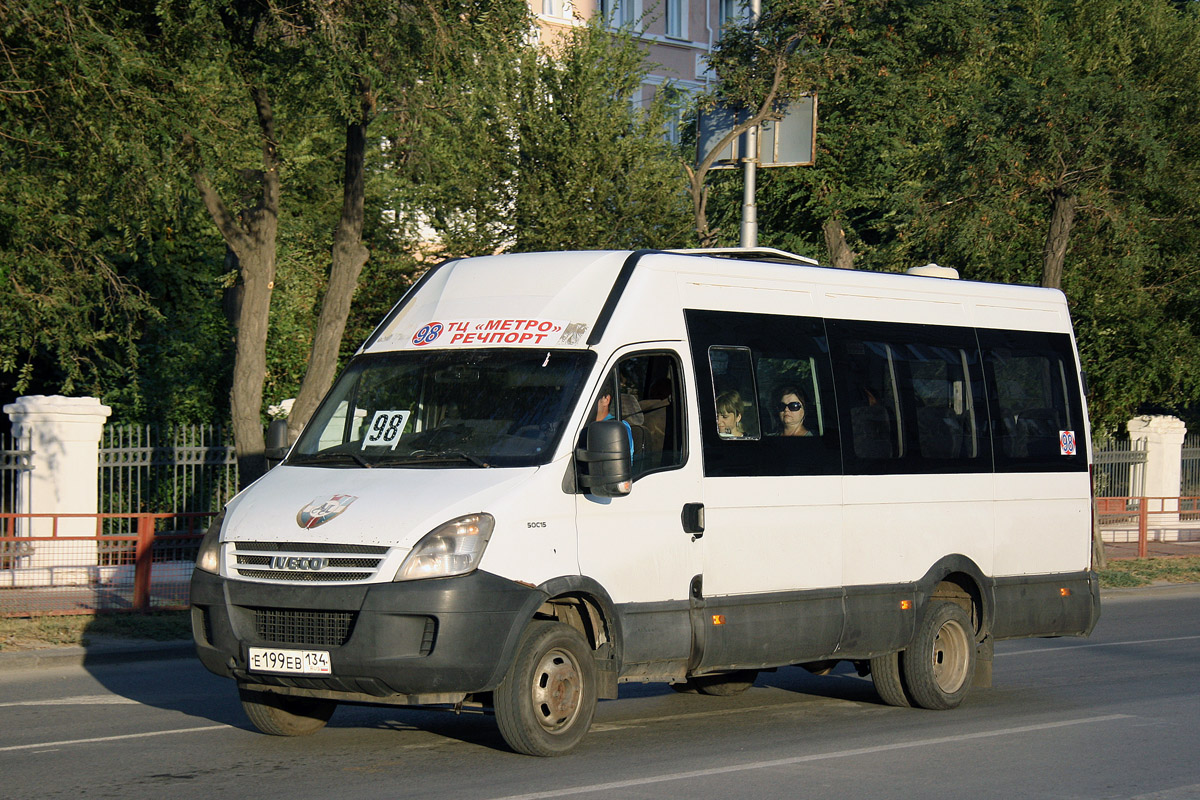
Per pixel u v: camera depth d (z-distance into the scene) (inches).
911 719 393.4
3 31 511.2
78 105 526.9
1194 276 1011.3
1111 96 802.2
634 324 340.8
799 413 376.2
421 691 293.1
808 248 1028.5
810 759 327.6
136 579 579.8
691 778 301.7
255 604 303.4
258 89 610.2
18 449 689.0
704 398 351.3
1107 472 1075.3
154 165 541.6
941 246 930.1
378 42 563.5
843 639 378.3
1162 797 290.8
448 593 292.8
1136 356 1041.5
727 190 1067.9
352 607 293.6
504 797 279.0
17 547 568.7
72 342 687.1
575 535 315.9
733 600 351.6
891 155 968.9
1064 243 834.8
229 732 358.6
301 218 1012.5
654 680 339.9
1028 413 446.0
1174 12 1103.6
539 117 1009.5
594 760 322.0
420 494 305.0
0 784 293.3
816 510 374.3
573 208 991.6
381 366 350.9
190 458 736.3
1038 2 1117.7
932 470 409.4
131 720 378.6
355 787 289.1
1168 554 999.6
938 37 1055.6
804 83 698.2
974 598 425.4
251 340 588.7
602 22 1077.8
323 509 306.7
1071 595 448.8
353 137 596.7
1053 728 376.8
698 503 344.5
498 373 334.6
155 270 918.4
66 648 501.7
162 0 546.0
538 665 313.1
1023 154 810.8
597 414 326.6
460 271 366.3
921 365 414.6
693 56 1599.4
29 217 599.8
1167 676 488.7
